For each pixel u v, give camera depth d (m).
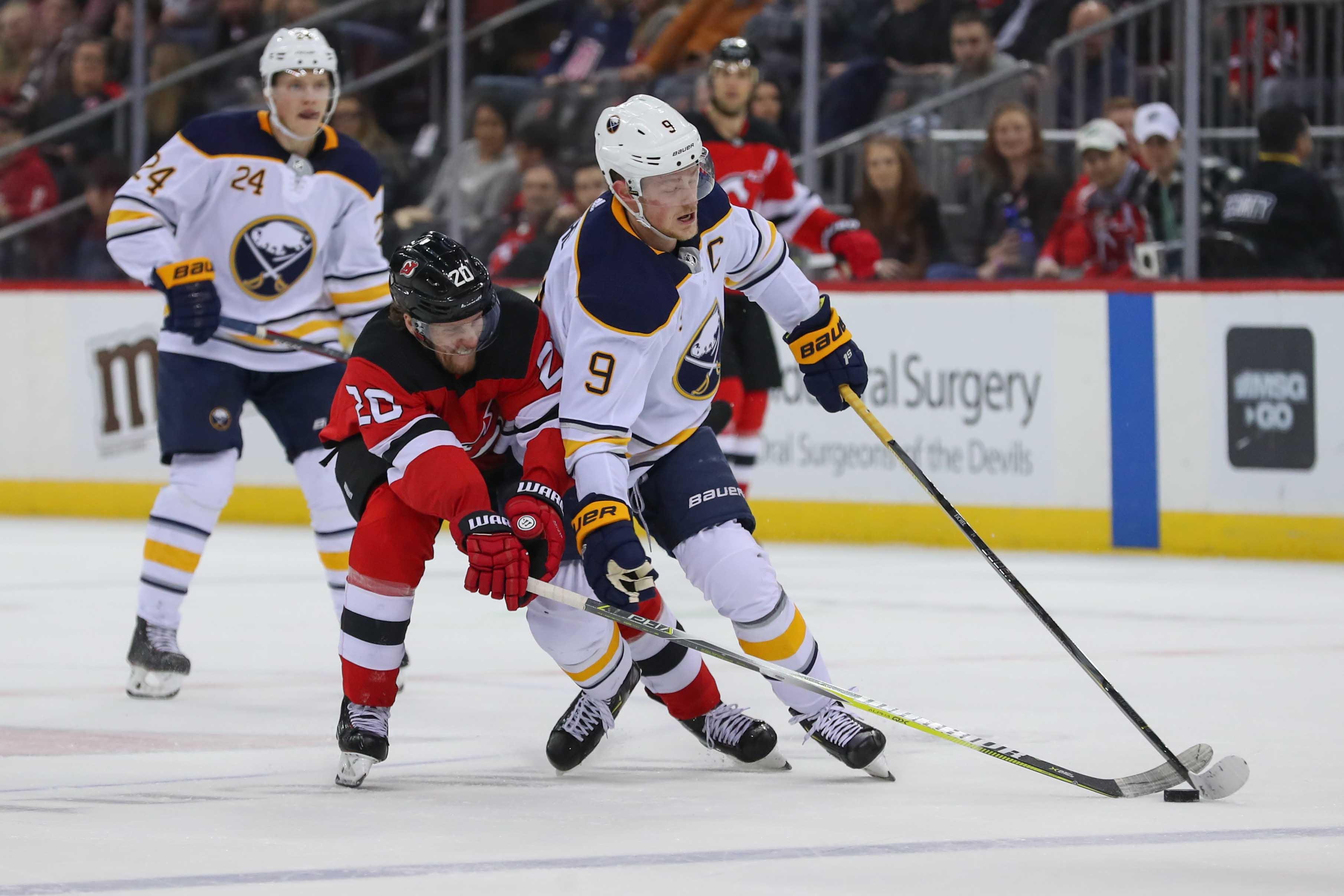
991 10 23.34
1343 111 20.89
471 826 7.49
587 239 8.21
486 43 26.75
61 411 25.36
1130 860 6.76
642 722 10.47
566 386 8.22
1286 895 6.21
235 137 12.05
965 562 19.45
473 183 24.83
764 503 22.14
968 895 6.21
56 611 15.73
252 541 22.19
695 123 18.25
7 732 10.16
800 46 25.03
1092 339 20.34
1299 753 9.19
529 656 13.16
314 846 7.08
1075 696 11.14
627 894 6.23
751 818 7.64
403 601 8.49
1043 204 21.33
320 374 12.27
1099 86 22.02
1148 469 20.14
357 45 27.16
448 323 7.96
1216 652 13.10
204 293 11.72
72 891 6.27
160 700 11.35
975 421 21.00
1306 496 19.30
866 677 11.89
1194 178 20.41
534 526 8.16
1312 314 19.17
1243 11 20.83
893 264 21.84
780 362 20.47
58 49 27.98
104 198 26.12
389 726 9.90
